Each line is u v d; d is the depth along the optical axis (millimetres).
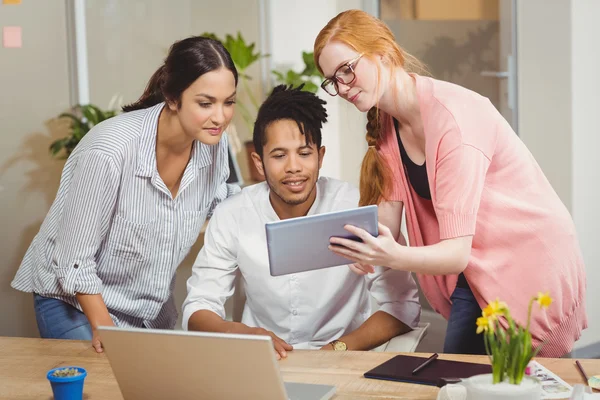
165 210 2141
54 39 4152
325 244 1618
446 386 1380
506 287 1909
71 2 4152
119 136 2016
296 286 2150
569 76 3695
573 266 1950
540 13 3783
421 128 1853
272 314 2193
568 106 3713
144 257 2164
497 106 4055
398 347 2068
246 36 4695
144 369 1345
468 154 1727
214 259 2178
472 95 1818
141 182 2068
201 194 2238
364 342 2037
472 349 2059
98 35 4234
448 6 4277
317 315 2168
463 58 4223
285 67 4805
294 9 4766
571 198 3742
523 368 1223
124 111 2178
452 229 1729
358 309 2227
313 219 1569
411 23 4508
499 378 1231
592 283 3879
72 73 4191
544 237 1887
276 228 1557
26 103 4152
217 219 2188
